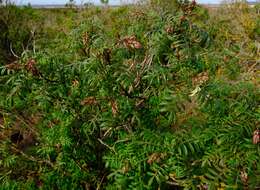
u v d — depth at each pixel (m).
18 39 6.38
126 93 2.63
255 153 2.21
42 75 2.78
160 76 2.60
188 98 2.38
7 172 2.98
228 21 6.80
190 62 2.75
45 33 6.59
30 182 2.96
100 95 2.72
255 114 2.34
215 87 2.42
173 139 2.34
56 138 3.01
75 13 7.68
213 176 2.23
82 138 2.97
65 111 2.87
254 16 6.95
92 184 3.04
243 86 2.50
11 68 2.80
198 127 2.44
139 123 2.55
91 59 2.66
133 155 2.46
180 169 2.35
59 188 2.97
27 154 3.33
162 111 2.49
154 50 2.75
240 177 2.17
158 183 2.38
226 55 3.27
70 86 2.85
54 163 3.13
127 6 6.94
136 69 2.66
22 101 3.05
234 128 2.27
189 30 2.84
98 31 3.23
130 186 2.42
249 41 6.12
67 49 3.28
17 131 3.69
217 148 2.29
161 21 2.91
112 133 2.77
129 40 2.66
